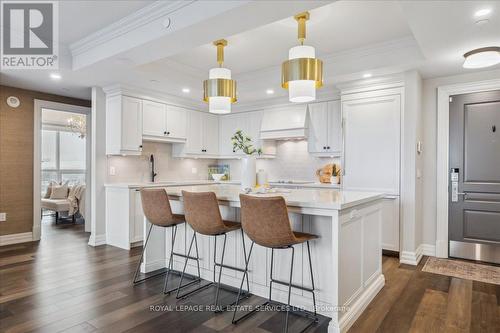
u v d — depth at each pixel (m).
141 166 5.25
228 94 3.18
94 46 3.47
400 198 3.88
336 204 2.15
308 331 2.22
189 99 5.50
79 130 8.23
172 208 3.53
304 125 5.03
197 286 3.02
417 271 3.48
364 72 3.84
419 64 3.58
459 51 3.18
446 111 4.07
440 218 4.10
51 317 2.38
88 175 5.48
